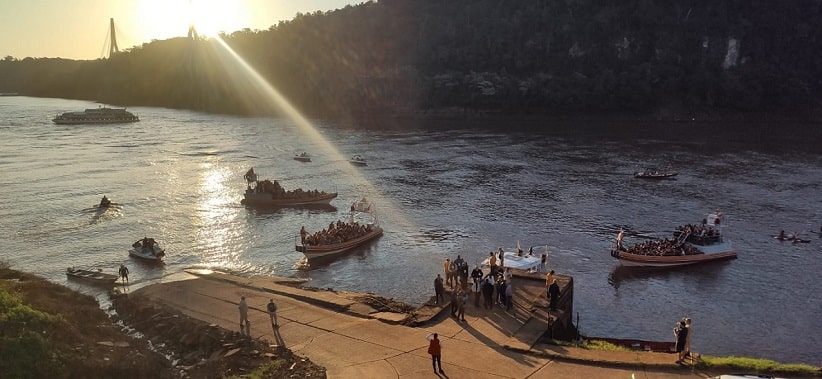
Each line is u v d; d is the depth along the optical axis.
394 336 26.36
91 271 44.88
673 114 199.75
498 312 29.19
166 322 28.77
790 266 50.78
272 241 56.88
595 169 98.06
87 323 26.92
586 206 71.56
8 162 96.44
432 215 67.19
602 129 168.12
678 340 23.28
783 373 22.25
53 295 32.47
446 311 29.30
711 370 22.62
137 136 137.50
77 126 159.50
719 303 42.81
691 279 47.66
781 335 37.47
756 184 84.81
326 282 45.94
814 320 39.84
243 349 24.25
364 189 81.62
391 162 104.75
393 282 46.03
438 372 22.52
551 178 89.75
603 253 53.72
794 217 66.56
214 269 48.59
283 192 71.88
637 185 84.38
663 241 53.12
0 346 19.00
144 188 78.56
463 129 166.88
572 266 50.38
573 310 41.34
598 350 25.19
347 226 56.38
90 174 87.25
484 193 79.00
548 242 56.84
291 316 29.45
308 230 60.78
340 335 26.58
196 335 26.53
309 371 22.22
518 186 83.69
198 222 63.06
